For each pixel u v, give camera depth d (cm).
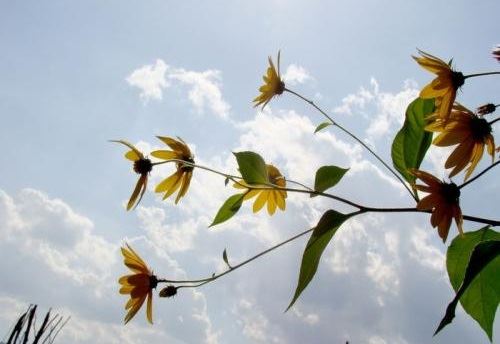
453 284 55
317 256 55
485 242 46
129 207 68
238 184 66
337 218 54
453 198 50
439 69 54
